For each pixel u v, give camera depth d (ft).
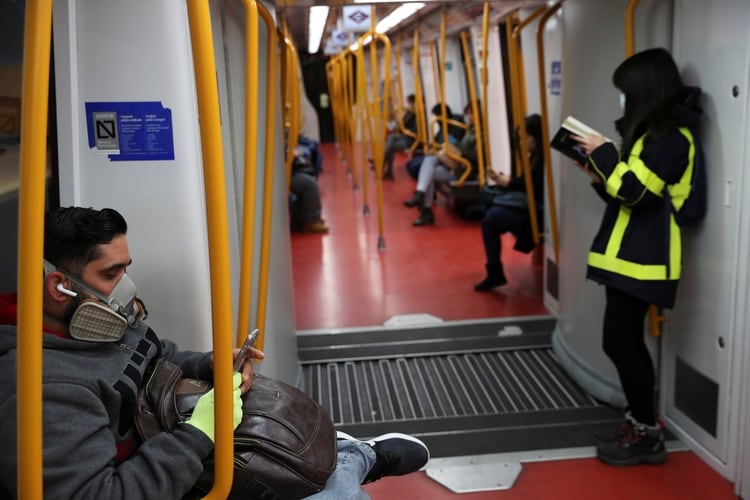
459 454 10.35
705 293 9.62
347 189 38.34
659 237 9.14
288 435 5.30
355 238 25.75
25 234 3.62
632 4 9.71
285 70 13.06
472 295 18.10
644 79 8.96
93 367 4.96
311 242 25.44
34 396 3.73
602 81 11.16
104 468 4.59
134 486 4.56
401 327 15.46
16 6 6.39
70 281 4.82
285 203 11.89
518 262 21.31
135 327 5.48
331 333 15.33
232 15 8.30
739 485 8.98
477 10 23.02
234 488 5.13
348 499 5.73
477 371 13.30
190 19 4.14
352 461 6.36
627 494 9.21
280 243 10.87
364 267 21.48
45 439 4.42
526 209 17.74
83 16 6.42
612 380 11.74
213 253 4.34
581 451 10.32
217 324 4.41
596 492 9.30
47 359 4.76
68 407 4.58
